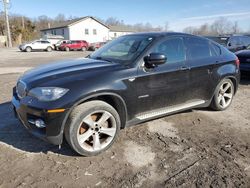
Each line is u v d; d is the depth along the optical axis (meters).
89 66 3.91
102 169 3.36
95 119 3.70
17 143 4.00
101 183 3.08
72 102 3.36
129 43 4.52
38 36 61.88
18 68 13.31
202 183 3.08
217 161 3.56
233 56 5.63
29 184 3.04
